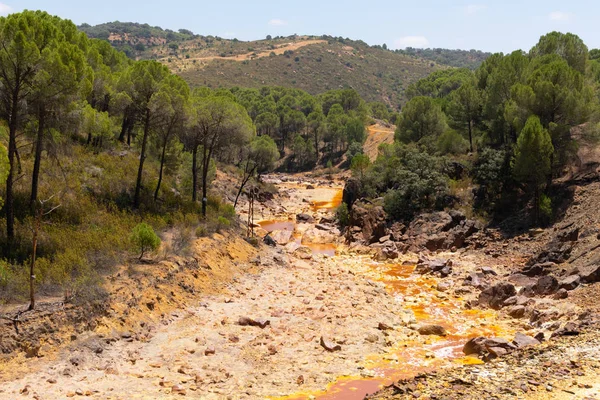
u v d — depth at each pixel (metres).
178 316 26.42
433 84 153.75
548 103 45.41
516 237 42.78
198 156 56.31
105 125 45.91
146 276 27.84
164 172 50.00
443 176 51.66
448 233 45.59
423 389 16.55
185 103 41.22
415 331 26.56
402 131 78.81
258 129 142.38
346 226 57.34
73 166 39.78
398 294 33.81
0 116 30.22
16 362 19.38
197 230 37.81
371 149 132.00
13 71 26.83
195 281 30.84
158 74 42.66
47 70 27.66
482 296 31.06
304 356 22.84
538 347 20.31
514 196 48.38
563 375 16.84
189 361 21.58
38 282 23.62
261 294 31.56
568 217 42.09
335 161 133.75
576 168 47.62
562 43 60.47
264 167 98.12
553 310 26.78
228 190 71.12
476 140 62.91
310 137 146.00
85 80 31.45
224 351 22.72
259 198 76.25
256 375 20.75
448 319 28.66
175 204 43.47
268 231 56.72
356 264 42.56
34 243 21.62
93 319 22.80
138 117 42.94
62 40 32.50
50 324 21.23
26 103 29.08
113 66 64.44
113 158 46.19
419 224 47.94
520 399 15.21
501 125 54.78
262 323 25.88
